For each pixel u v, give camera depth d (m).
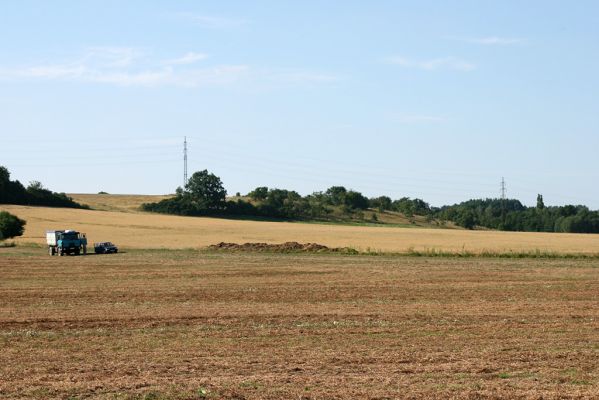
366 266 57.78
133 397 16.25
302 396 16.12
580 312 30.12
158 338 24.31
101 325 27.41
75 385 17.36
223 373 18.73
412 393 16.31
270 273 51.19
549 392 16.41
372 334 24.66
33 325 27.50
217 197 168.88
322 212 181.38
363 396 16.09
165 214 161.12
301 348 22.19
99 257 70.56
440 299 35.25
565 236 118.50
